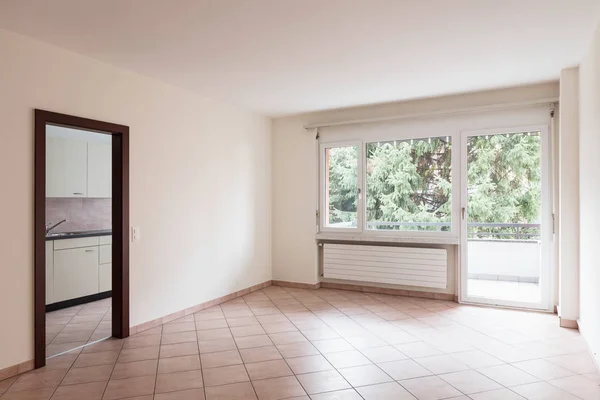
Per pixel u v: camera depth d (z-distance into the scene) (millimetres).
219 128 4871
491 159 4625
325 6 2512
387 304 4734
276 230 5852
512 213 4531
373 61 3527
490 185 4633
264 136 5734
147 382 2729
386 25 2797
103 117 3484
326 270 5504
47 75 3059
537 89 4312
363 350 3295
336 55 3377
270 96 4695
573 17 2691
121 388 2641
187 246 4375
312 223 5574
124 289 3643
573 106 3729
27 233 2910
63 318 4285
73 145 5312
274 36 2982
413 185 5055
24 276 2891
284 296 5168
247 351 3293
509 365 2975
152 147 3959
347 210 5445
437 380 2734
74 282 4824
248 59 3461
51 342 3535
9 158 2807
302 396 2518
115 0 2412
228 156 5016
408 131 5031
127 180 3678
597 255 2893
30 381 2746
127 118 3705
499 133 4547
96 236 5098
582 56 3422
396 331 3770
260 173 5645
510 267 4547
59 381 2748
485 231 4660
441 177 4895
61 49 3164
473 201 4719
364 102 5000
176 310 4223
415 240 4914
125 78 3695
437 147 4906
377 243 5219
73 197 5453
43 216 3006
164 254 4086
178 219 4258
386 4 2486
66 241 4734
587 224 3281
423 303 4762
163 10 2549
